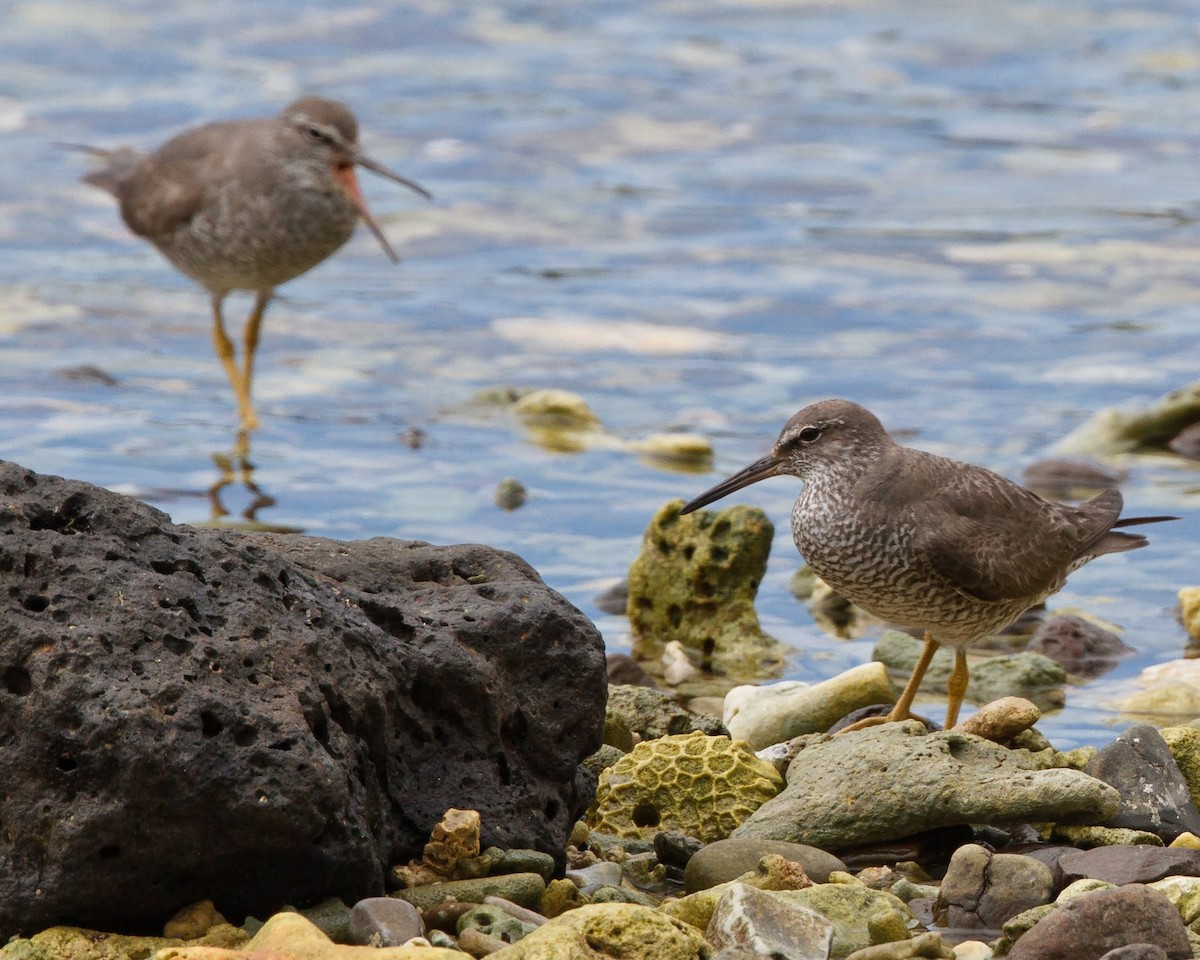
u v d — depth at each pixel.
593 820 9.15
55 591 7.18
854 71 29.95
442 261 22.09
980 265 21.73
